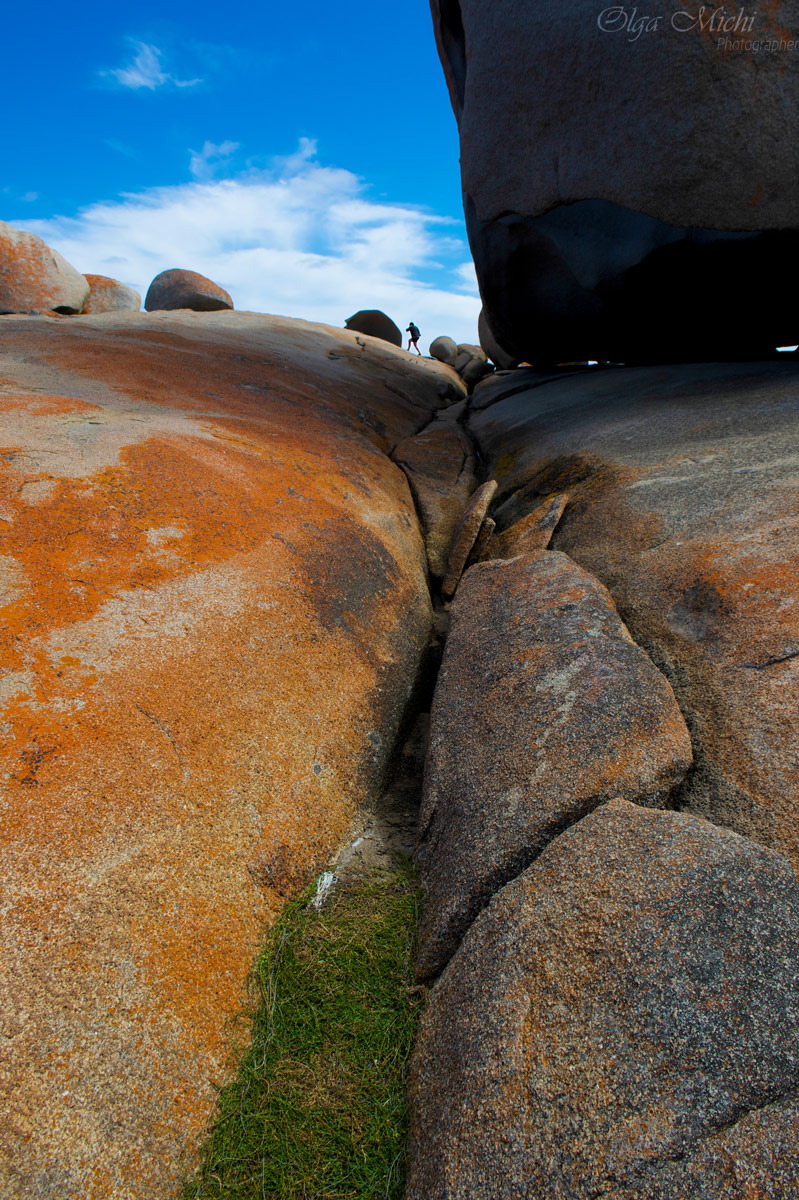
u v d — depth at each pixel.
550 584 3.02
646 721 2.08
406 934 2.09
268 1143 1.59
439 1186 1.36
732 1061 1.31
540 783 2.03
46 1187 1.32
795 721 1.98
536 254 7.45
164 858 1.87
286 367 7.39
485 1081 1.45
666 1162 1.22
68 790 1.82
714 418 4.43
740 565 2.62
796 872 1.69
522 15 5.89
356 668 2.96
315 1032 1.82
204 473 3.37
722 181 5.04
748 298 6.37
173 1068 1.59
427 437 6.89
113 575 2.52
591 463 4.43
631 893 1.60
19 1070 1.40
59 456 3.06
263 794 2.23
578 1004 1.47
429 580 4.51
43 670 2.06
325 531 3.53
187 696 2.24
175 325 8.16
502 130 6.46
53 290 11.95
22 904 1.59
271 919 2.05
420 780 2.86
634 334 7.61
